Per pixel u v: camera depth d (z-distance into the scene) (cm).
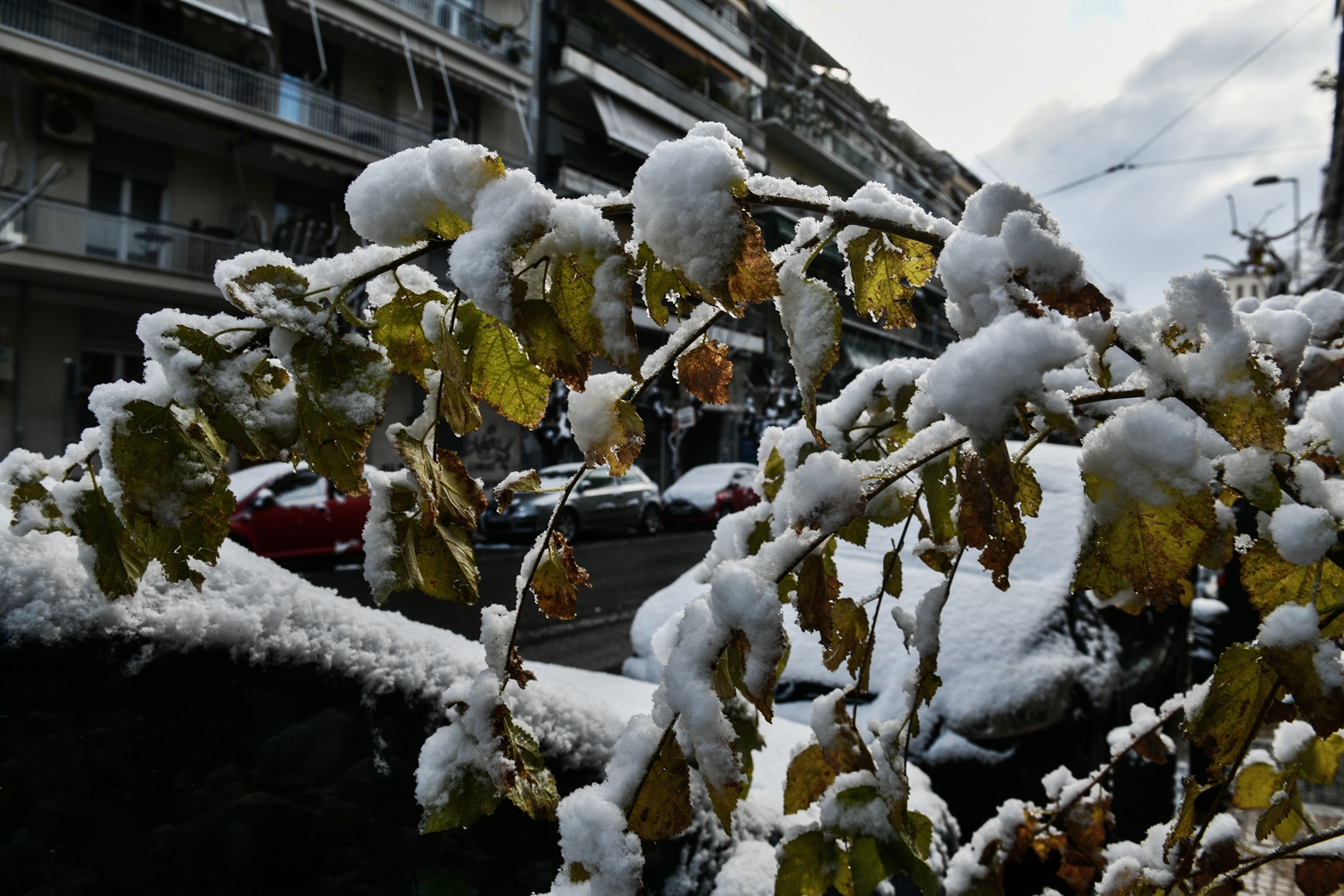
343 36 1522
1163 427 53
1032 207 55
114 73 1196
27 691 69
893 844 69
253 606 81
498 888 89
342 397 53
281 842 77
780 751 160
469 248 48
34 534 75
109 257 1266
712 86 2219
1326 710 57
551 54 1789
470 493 66
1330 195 1428
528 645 595
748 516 96
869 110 2869
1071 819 112
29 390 1243
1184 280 55
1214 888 79
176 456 55
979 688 240
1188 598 64
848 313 1564
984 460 57
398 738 85
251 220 1414
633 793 63
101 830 70
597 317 49
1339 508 61
